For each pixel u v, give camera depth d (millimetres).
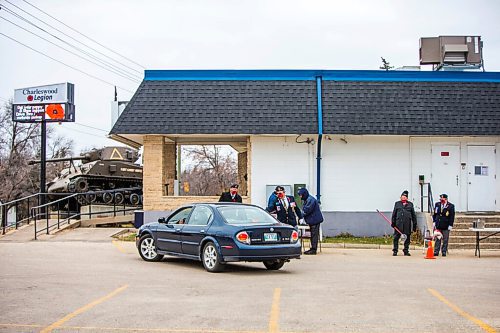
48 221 26016
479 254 19516
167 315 9523
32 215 32500
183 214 16156
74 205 35031
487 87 25031
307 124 23953
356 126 23891
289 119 24094
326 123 23891
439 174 25094
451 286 12641
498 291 12031
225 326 8812
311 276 14102
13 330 8555
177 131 23953
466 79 25188
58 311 9805
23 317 9359
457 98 24688
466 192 25156
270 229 14539
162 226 16375
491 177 25219
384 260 17906
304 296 11266
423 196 24891
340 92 24641
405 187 24938
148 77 25234
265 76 25156
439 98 24656
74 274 13969
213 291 11781
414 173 25047
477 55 27594
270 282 13047
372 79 25016
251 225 14461
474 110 24484
